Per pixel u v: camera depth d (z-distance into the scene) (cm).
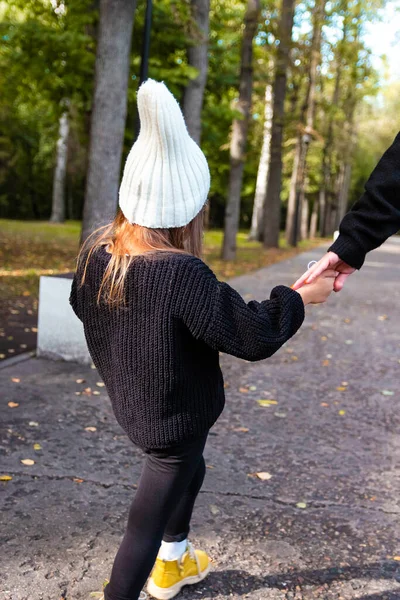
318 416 461
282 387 536
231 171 1616
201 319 162
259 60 1825
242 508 307
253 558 263
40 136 3625
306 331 802
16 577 239
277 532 286
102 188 814
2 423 397
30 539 266
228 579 246
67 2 1046
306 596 238
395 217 177
